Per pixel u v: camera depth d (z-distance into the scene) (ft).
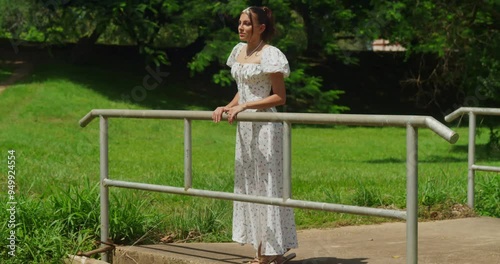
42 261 25.22
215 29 117.60
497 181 37.63
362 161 80.43
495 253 24.75
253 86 21.40
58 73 120.67
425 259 23.76
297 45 113.09
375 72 145.18
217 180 46.55
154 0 116.16
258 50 21.53
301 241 27.50
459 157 87.45
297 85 117.70
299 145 96.37
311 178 52.90
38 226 26.66
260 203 20.47
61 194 29.48
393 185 47.52
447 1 87.61
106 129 25.14
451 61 94.17
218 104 125.59
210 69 136.26
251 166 21.48
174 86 128.98
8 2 112.78
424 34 90.99
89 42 129.80
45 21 117.39
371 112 134.51
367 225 32.04
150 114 23.15
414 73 142.31
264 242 21.12
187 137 22.43
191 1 115.44
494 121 87.10
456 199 35.24
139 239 26.14
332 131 113.39
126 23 116.47
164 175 52.21
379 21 105.91
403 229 30.37
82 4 114.32
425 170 63.93
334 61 146.30
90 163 63.46
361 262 22.94
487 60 85.66
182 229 28.71
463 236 28.43
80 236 25.96
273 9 109.70
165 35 128.98
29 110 103.19
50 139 85.87
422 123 17.37
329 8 115.44
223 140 96.27
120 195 32.07
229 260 22.79
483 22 87.10
